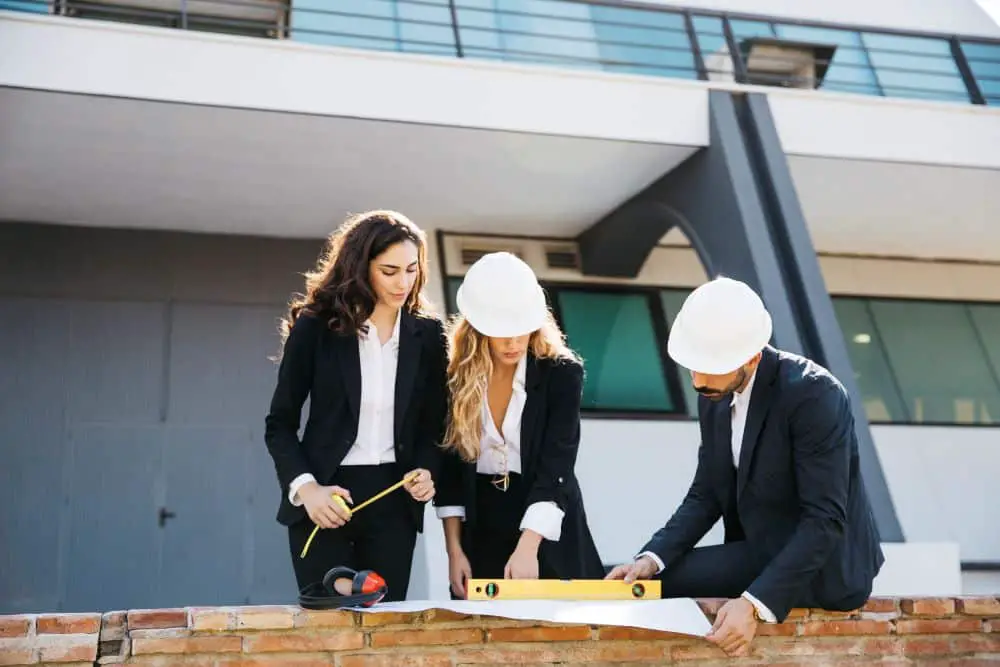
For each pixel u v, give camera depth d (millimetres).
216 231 7047
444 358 2555
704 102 6172
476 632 2182
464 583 2576
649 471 6750
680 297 7641
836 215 7379
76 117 5375
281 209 6734
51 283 6695
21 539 6234
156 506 6512
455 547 2609
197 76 5285
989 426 7660
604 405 7020
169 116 5410
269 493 6719
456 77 5707
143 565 6398
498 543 2629
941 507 7145
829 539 2203
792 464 2309
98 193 6371
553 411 2586
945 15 7770
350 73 5531
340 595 2109
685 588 2465
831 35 7410
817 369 2334
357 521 2434
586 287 7512
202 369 6805
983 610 2461
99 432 6535
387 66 5605
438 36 6496
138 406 6641
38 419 6453
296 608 2111
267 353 6945
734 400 2385
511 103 5770
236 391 6828
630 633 2277
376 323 2484
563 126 5844
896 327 7988
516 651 2201
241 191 6426
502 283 2432
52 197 6402
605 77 5977
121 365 6680
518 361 2564
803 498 2262
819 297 5777
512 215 7121
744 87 6211
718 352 2250
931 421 7594
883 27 7148
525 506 2572
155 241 6953
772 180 6020
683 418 7055
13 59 5031
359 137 5770
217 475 6664
